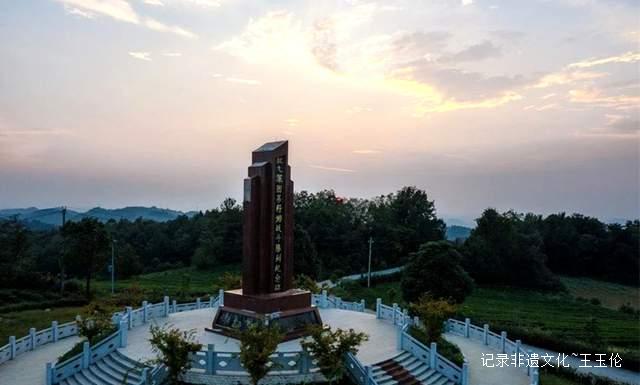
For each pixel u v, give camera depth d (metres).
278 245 29.30
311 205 97.56
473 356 29.86
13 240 54.25
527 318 49.78
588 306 64.44
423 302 30.02
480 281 80.62
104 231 51.84
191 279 75.50
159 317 33.47
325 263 84.25
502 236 80.56
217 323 29.06
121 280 73.06
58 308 45.75
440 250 46.16
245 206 29.12
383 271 83.56
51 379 22.69
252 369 19.67
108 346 25.27
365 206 101.50
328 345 20.86
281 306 28.33
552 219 101.31
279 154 29.38
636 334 43.50
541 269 81.38
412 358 25.58
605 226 99.81
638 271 88.62
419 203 101.00
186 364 20.58
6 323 38.41
